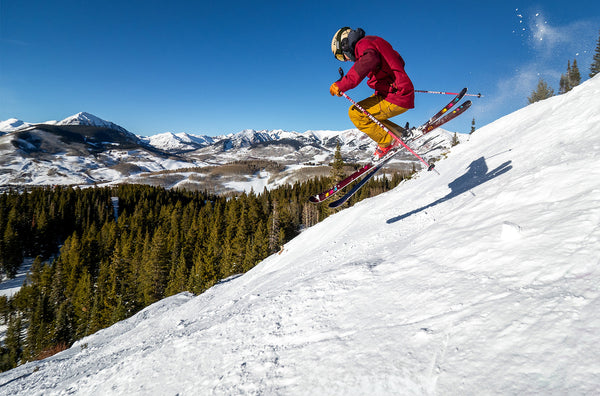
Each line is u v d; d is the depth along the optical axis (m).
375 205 14.68
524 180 4.19
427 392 1.61
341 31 3.68
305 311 3.24
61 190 101.62
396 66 3.46
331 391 1.92
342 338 2.46
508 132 13.98
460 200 6.96
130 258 52.69
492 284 2.24
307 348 2.53
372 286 3.21
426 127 4.32
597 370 1.25
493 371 1.51
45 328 39.72
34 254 70.94
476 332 1.83
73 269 53.53
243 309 4.80
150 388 2.98
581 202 2.76
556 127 7.97
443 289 2.50
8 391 7.36
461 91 4.09
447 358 1.75
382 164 4.77
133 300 41.81
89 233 71.38
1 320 47.88
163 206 91.31
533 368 1.42
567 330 1.51
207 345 3.35
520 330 1.67
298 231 67.62
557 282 1.91
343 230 13.35
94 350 12.16
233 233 56.41
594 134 5.57
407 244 4.77
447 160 16.59
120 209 99.75
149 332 12.16
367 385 1.83
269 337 2.99
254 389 2.28
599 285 1.69
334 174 44.22
